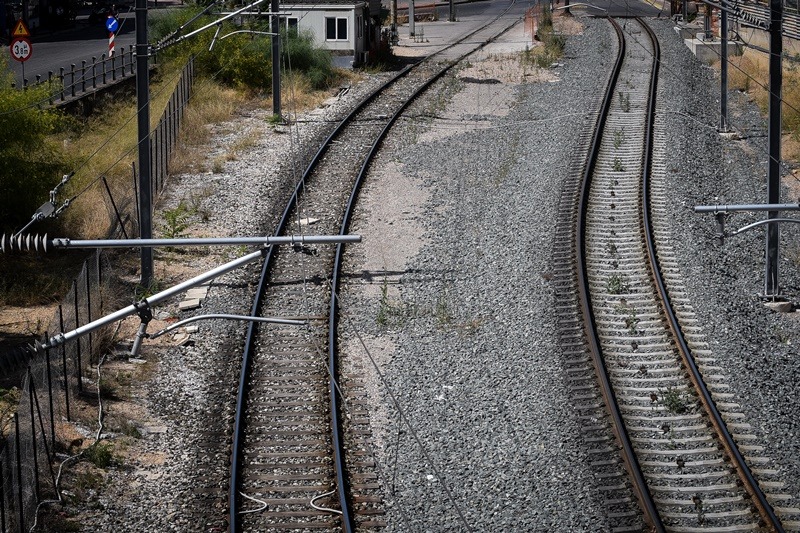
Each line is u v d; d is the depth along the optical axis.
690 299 24.38
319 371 21.48
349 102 48.12
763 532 15.34
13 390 20.91
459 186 34.03
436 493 16.94
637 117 41.31
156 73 53.22
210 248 30.06
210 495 17.12
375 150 38.69
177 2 98.56
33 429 16.62
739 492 16.47
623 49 56.88
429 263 27.69
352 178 35.38
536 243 28.17
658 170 34.34
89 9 96.00
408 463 17.91
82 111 43.75
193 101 47.19
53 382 19.83
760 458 17.56
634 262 26.62
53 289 27.39
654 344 22.08
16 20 72.31
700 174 34.69
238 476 17.47
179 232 30.84
